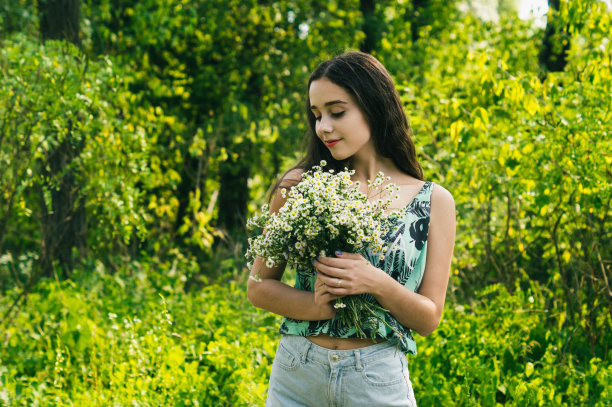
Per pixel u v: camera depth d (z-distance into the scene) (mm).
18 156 4523
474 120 4176
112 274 6238
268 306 1918
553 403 3119
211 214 8055
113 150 5117
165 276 6062
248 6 9938
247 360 3572
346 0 10992
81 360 3828
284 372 1910
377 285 1784
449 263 1949
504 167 4453
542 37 6844
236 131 9055
